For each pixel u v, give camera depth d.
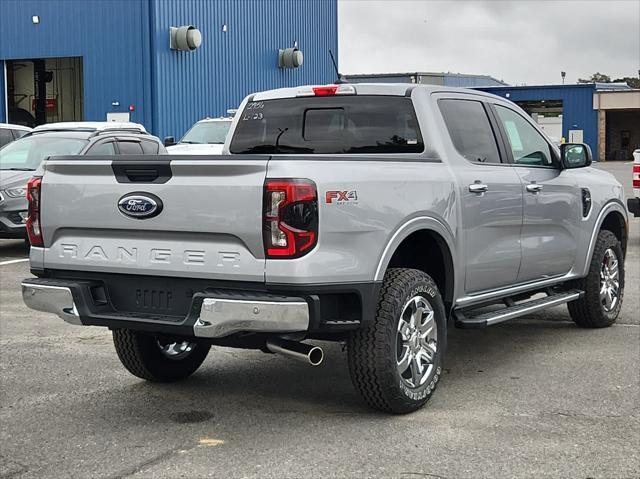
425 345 5.03
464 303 5.57
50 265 4.99
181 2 25.52
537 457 4.22
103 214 4.75
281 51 30.97
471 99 6.03
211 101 27.08
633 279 10.05
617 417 4.87
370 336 4.66
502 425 4.73
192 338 4.92
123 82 25.00
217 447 4.41
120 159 4.69
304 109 6.05
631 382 5.65
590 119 55.12
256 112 6.27
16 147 12.64
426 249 5.41
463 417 4.89
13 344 6.85
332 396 5.37
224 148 6.38
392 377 4.71
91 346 6.80
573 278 7.04
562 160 6.73
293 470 4.06
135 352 5.48
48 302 4.86
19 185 11.58
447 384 5.64
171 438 4.56
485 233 5.70
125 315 4.68
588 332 7.36
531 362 6.25
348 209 4.45
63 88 30.56
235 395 5.41
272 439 4.53
